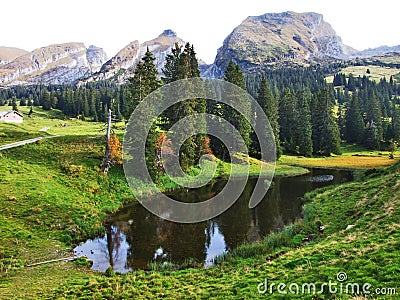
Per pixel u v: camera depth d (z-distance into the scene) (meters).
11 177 37.75
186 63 58.50
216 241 28.19
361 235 20.69
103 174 44.19
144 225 32.78
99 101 134.50
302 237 26.33
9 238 26.44
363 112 122.69
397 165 41.28
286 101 91.31
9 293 18.42
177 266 23.28
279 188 49.47
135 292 18.19
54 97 160.12
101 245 27.75
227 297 15.70
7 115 94.12
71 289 18.91
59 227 29.94
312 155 86.62
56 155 48.09
